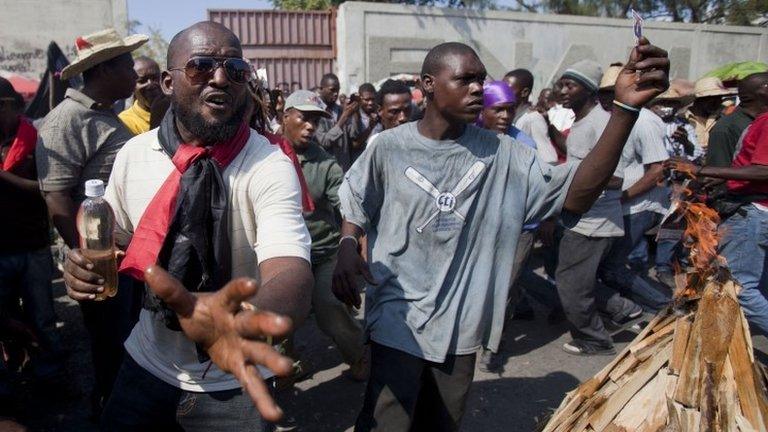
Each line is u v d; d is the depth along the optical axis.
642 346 1.86
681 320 1.76
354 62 13.09
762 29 16.44
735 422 1.58
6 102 3.21
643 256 5.51
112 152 2.96
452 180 2.26
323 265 3.51
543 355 4.26
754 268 3.56
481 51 14.00
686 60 15.94
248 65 1.73
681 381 1.65
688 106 6.78
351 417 3.41
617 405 1.76
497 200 2.27
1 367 2.58
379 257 2.37
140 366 1.88
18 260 3.26
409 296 2.30
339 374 3.93
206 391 1.81
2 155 3.24
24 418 3.32
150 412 1.87
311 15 13.53
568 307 4.13
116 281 1.90
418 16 13.37
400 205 2.31
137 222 1.84
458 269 2.29
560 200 2.14
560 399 3.63
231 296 1.01
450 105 2.19
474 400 3.63
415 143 2.30
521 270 4.08
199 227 1.67
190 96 1.68
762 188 3.50
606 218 3.93
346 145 6.71
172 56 1.72
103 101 2.97
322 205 3.48
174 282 1.06
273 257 1.61
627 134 1.88
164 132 1.78
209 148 1.71
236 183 1.71
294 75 13.61
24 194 3.21
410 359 2.29
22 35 11.04
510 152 2.28
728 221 3.61
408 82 7.98
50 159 2.80
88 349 4.26
